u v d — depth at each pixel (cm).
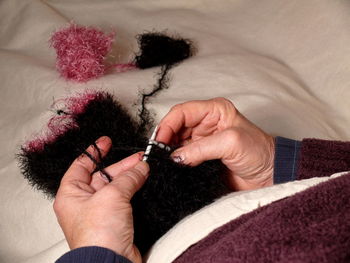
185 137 70
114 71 97
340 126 91
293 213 38
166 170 59
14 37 110
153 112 80
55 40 91
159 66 95
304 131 84
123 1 121
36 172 68
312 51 101
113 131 69
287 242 36
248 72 92
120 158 65
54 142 69
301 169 67
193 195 59
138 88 86
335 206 38
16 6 114
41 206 73
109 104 73
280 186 50
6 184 78
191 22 114
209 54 101
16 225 75
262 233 37
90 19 117
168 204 58
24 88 93
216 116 67
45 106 86
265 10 113
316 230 35
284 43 105
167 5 122
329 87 96
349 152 66
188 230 48
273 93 88
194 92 87
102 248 48
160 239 55
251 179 71
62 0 122
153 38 98
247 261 36
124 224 51
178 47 97
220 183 63
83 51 87
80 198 54
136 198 57
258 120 83
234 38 110
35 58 102
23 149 72
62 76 90
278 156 68
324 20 102
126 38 109
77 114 72
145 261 54
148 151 60
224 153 63
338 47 98
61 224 55
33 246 73
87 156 61
